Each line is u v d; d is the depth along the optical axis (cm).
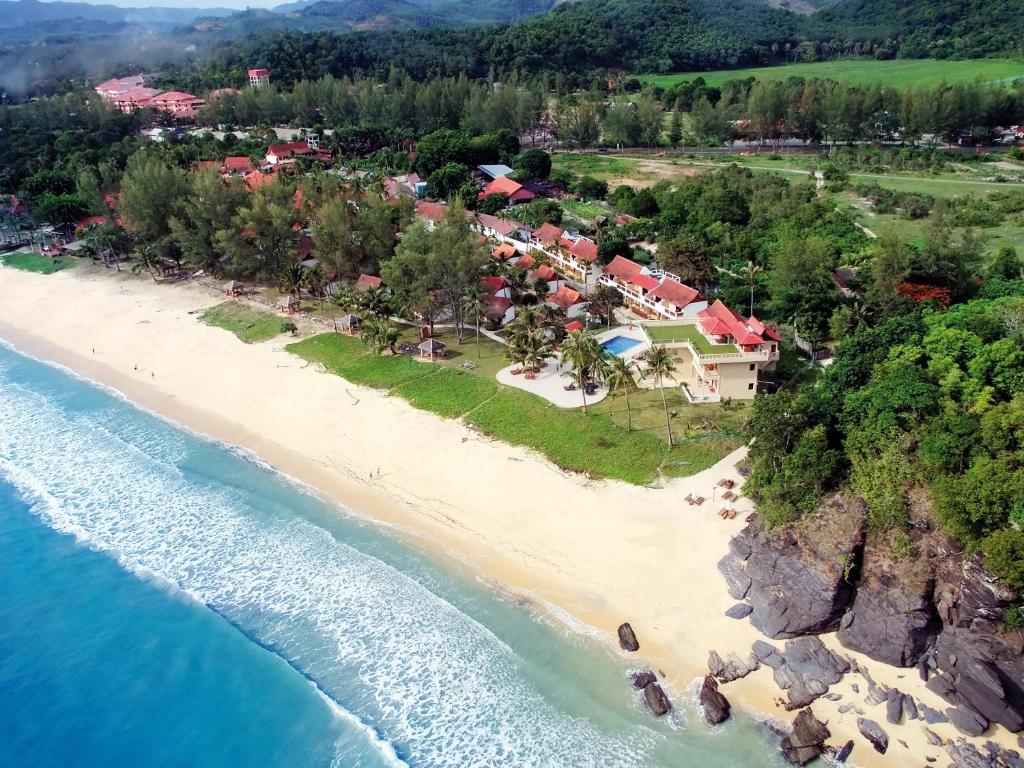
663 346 8869
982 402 6562
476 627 6219
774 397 7150
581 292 12650
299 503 7975
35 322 13538
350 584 6775
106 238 16212
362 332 11369
